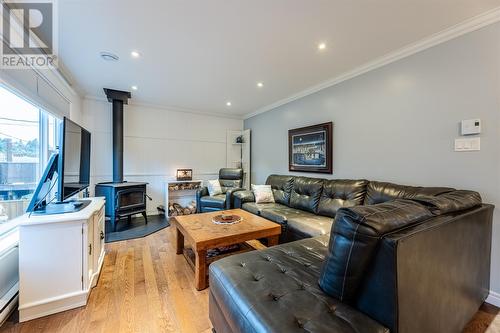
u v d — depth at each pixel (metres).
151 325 1.49
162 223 3.97
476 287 1.49
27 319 1.50
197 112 5.17
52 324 1.48
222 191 4.59
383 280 0.87
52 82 2.53
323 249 1.63
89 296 1.79
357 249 0.91
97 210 1.95
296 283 1.16
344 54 2.45
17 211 2.04
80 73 2.98
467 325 1.50
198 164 5.23
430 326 1.04
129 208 3.82
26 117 2.17
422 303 0.98
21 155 2.10
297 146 3.87
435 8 1.71
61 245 1.61
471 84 1.87
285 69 2.85
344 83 3.04
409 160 2.32
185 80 3.25
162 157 4.81
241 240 2.14
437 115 2.09
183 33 2.07
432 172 2.14
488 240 1.64
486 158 1.80
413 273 0.92
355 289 0.96
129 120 4.48
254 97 4.11
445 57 2.03
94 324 1.48
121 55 2.49
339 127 3.12
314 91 3.53
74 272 1.65
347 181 2.79
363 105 2.78
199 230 2.21
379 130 2.61
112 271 2.22
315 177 3.54
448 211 1.28
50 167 1.88
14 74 1.78
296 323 0.86
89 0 1.64
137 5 1.69
